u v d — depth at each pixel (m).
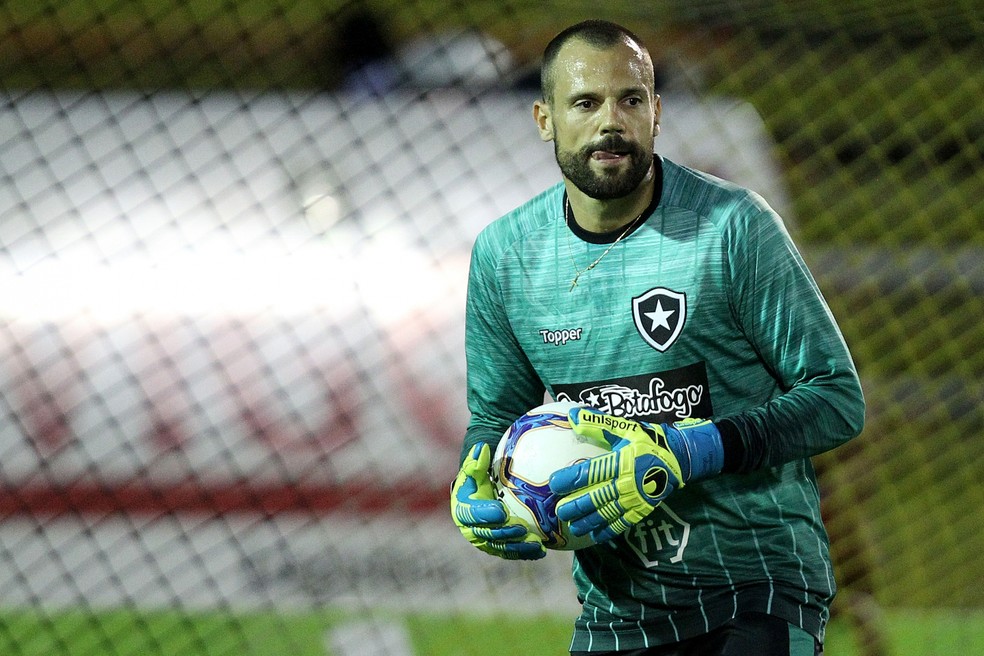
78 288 22.41
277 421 21.83
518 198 21.92
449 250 22.08
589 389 9.29
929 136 21.95
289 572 20.75
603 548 9.40
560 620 18.88
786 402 8.55
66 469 21.84
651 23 17.61
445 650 17.83
